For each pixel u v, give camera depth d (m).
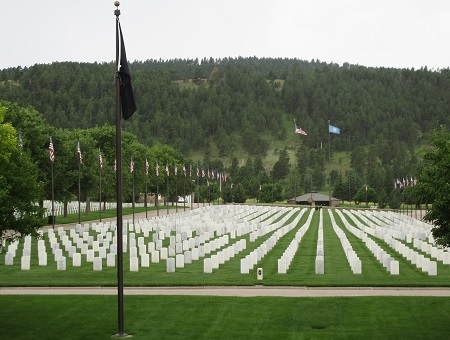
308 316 33.97
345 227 103.56
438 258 59.75
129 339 30.02
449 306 36.19
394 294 40.31
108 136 156.75
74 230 81.12
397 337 30.45
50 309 35.59
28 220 38.91
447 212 34.66
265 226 92.31
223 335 30.58
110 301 37.47
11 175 39.50
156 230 83.12
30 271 52.28
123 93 30.73
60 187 106.62
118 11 30.36
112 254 55.47
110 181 142.25
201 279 46.88
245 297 38.50
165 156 193.88
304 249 69.50
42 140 100.62
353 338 30.22
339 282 45.38
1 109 41.88
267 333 30.94
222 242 71.00
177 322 32.88
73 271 52.19
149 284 44.34
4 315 34.31
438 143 36.97
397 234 81.25
